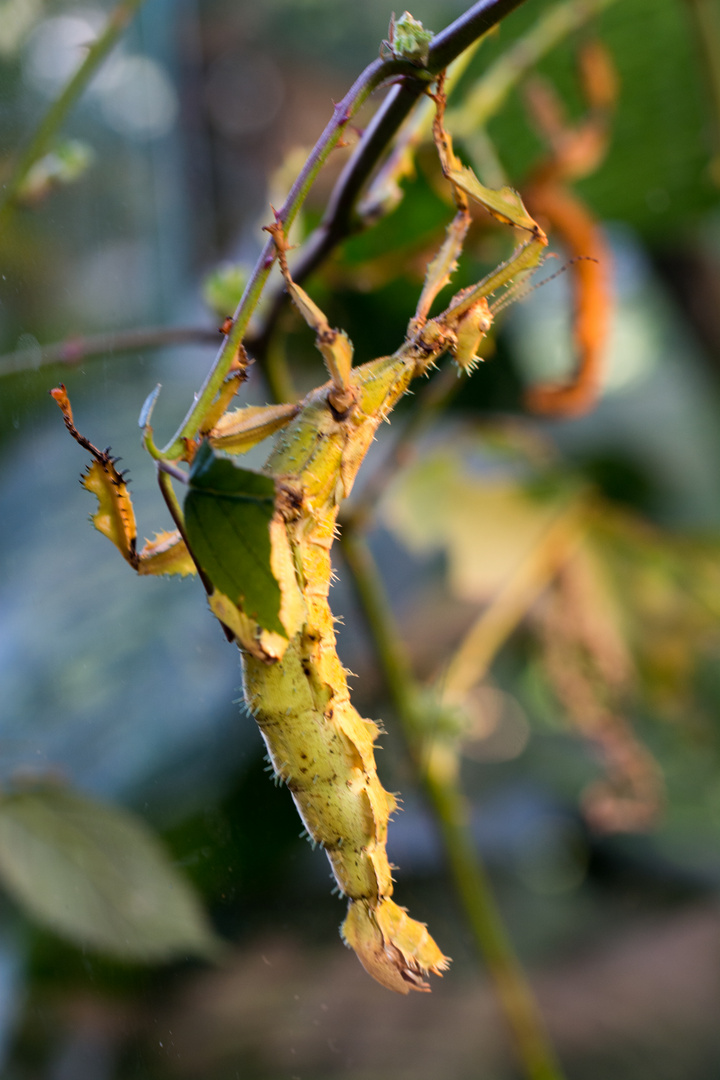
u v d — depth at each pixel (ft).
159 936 1.75
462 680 2.42
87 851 1.75
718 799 4.26
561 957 3.78
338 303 2.36
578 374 1.94
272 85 5.61
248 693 1.39
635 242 3.78
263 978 2.81
